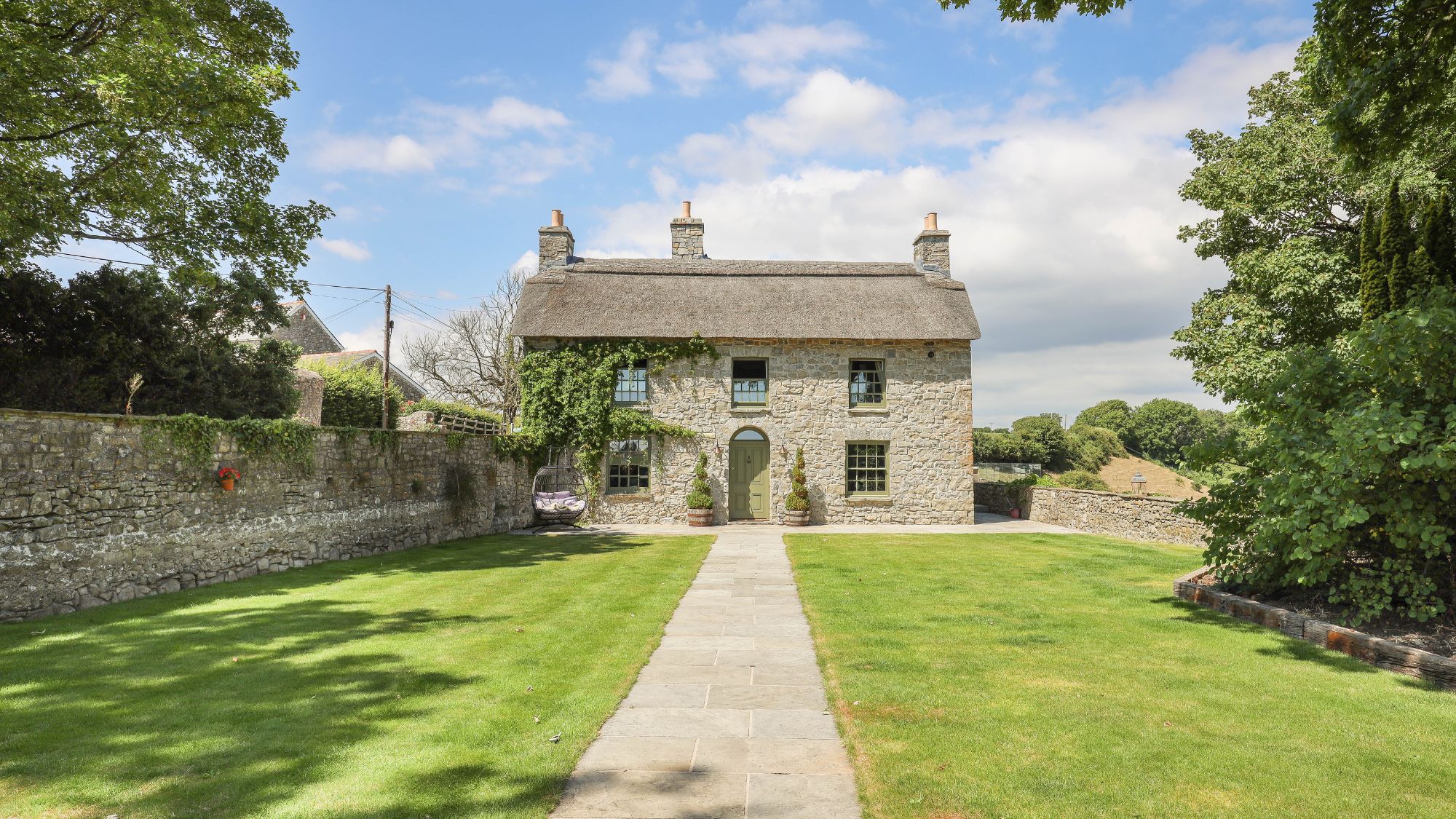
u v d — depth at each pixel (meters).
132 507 9.22
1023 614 8.32
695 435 21.69
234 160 13.87
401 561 13.21
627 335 21.20
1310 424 7.52
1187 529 15.40
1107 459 53.25
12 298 14.44
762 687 5.89
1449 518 6.84
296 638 7.24
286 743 4.53
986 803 3.79
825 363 21.98
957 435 21.98
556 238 23.86
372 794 3.86
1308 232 16.38
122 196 12.14
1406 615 7.05
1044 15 7.46
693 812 3.76
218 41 13.43
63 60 10.13
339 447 13.27
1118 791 3.90
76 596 8.48
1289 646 6.84
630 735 4.84
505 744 4.56
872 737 4.68
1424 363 6.75
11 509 7.79
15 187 10.52
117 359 16.06
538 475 21.38
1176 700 5.33
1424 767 4.20
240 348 19.22
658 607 8.96
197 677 5.88
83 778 4.03
